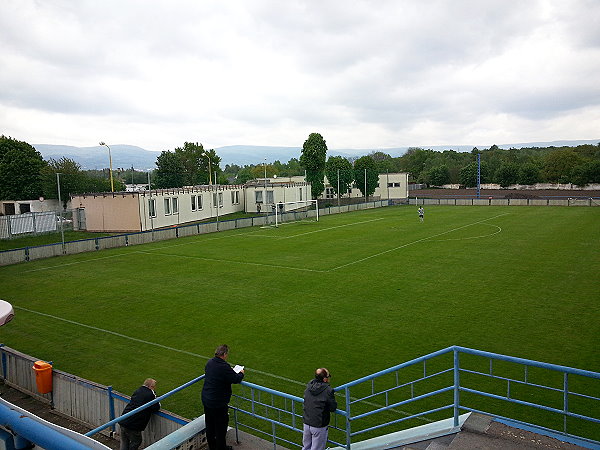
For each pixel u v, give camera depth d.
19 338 19.06
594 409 12.30
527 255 33.53
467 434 7.51
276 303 23.22
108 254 38.12
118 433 11.45
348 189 88.88
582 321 19.31
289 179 86.94
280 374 15.29
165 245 42.22
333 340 18.06
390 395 13.61
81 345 18.23
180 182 98.12
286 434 11.71
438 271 29.23
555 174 108.62
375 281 27.09
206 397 8.21
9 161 69.06
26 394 13.94
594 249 35.00
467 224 52.84
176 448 8.19
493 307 21.58
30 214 50.16
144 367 16.14
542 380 14.09
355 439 11.41
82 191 65.31
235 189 70.38
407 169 156.62
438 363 15.66
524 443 7.14
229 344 17.98
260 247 40.19
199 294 25.22
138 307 23.03
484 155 157.38
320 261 33.31
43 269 32.50
